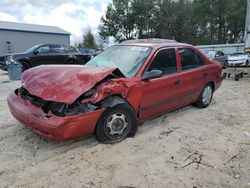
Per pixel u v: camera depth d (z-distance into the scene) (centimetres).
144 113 429
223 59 1847
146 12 4628
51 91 343
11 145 378
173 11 4512
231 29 4709
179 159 344
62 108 331
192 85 528
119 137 388
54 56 1266
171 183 289
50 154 351
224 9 4409
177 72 486
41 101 354
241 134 440
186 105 560
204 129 460
